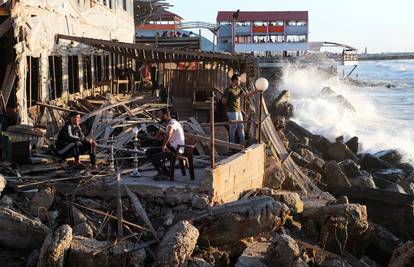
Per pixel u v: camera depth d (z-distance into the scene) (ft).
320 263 34.60
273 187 47.98
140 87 99.19
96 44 67.26
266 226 34.32
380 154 81.10
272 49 215.51
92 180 37.73
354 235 38.19
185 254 30.40
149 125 55.21
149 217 35.78
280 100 124.16
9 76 49.65
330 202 42.88
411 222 46.52
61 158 42.19
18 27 49.83
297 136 89.76
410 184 63.05
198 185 36.60
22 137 43.93
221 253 33.50
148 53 77.71
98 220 35.22
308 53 220.02
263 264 31.60
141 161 44.57
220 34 216.95
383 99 185.68
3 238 33.42
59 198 37.09
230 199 38.96
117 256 31.04
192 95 77.56
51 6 62.03
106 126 53.93
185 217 35.17
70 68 72.84
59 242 29.84
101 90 85.66
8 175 39.29
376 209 47.73
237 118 50.70
